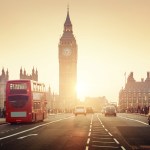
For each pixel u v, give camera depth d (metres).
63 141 25.00
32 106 46.62
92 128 39.28
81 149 20.31
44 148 20.78
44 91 55.16
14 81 46.47
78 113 89.31
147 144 23.16
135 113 109.88
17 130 36.00
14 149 20.25
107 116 83.81
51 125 45.03
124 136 29.22
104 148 20.86
